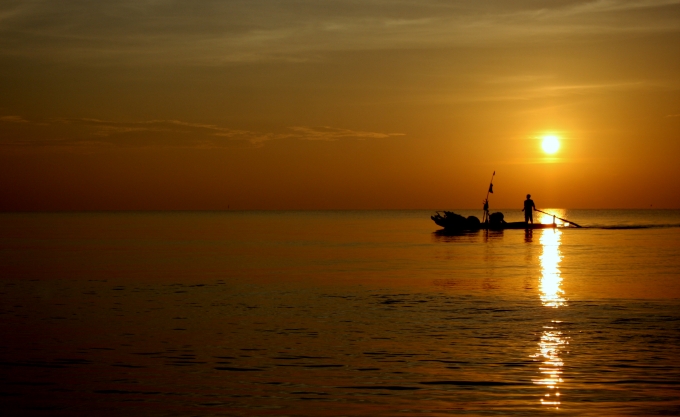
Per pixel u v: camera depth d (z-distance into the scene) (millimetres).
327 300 18781
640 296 18844
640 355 12352
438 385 10727
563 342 13375
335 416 9461
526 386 10656
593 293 19453
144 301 18797
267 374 11344
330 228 78375
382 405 9867
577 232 54281
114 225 97938
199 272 26406
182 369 11641
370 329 14719
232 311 17078
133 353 12695
